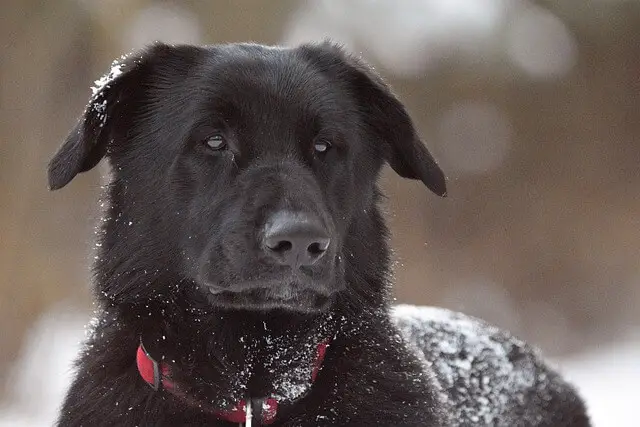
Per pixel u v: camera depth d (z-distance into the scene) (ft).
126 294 21.85
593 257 96.99
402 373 21.95
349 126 23.00
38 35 65.67
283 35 88.28
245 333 21.74
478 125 98.27
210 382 21.45
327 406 21.36
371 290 22.94
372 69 25.07
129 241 22.03
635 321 92.58
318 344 21.89
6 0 64.80
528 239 96.17
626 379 64.54
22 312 64.39
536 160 99.30
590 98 101.91
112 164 22.84
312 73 22.90
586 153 100.78
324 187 22.11
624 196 100.17
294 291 19.98
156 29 79.77
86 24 67.15
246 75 21.97
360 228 23.09
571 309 94.27
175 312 21.68
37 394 61.87
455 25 98.17
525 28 101.45
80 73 67.67
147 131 22.36
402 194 89.86
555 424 30.14
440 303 90.99
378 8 94.99
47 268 65.82
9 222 64.75
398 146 24.54
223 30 85.10
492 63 98.53
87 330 23.34
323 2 92.27
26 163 65.26
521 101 99.91
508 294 93.97
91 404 21.29
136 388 21.21
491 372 29.12
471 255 94.02
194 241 21.20
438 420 21.80
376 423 21.09
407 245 89.81
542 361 31.86
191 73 22.45
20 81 65.16
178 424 21.20
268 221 19.84
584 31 102.94
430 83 97.81
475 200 96.53
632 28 104.17
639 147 102.06
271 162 21.16
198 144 21.52
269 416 21.44
